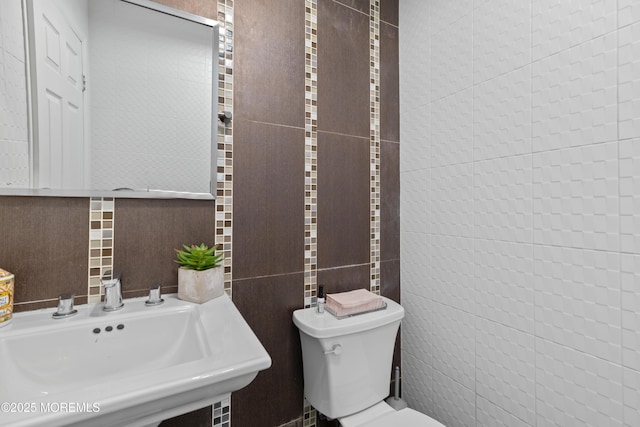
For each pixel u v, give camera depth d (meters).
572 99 0.92
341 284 1.38
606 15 0.85
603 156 0.85
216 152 1.09
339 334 1.09
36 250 0.86
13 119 0.81
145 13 0.99
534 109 1.01
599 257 0.87
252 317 1.17
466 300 1.24
